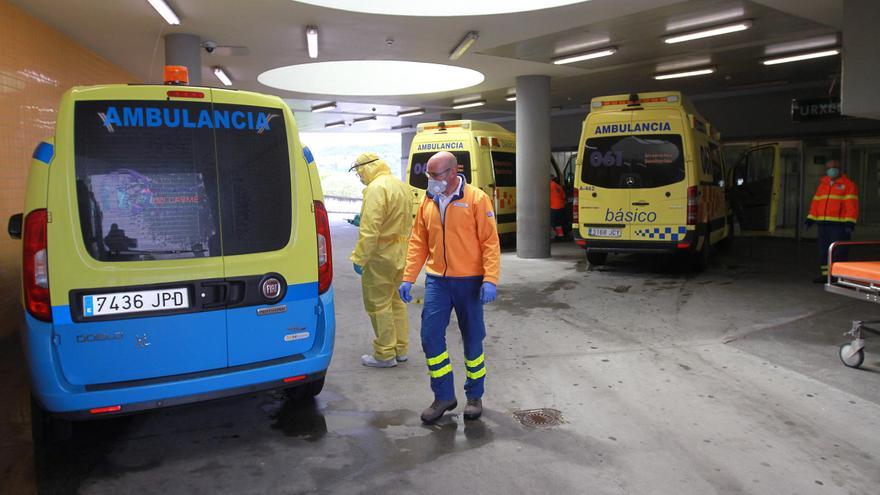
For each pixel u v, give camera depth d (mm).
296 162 3779
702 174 10133
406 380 4910
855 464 3428
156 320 3379
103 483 3260
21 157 6766
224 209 3537
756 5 7605
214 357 3535
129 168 3334
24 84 6906
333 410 4273
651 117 9656
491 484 3225
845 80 6914
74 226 3219
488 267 3902
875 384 4691
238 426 4004
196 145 3479
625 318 7000
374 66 14562
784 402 4348
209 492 3166
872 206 14609
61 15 7246
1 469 3418
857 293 5000
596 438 3789
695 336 6164
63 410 3207
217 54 10031
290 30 8516
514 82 13391
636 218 9789
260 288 3633
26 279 3178
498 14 7871
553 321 6883
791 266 11109
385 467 3422
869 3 6699
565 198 16375
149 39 8648
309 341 3836
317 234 3859
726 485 3203
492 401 4438
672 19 8234
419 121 22312
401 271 5184
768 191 13492
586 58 10391
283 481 3273
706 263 10656
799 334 6137
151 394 3320
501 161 13938
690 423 4004
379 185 4848
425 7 7836
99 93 3303
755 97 15867
